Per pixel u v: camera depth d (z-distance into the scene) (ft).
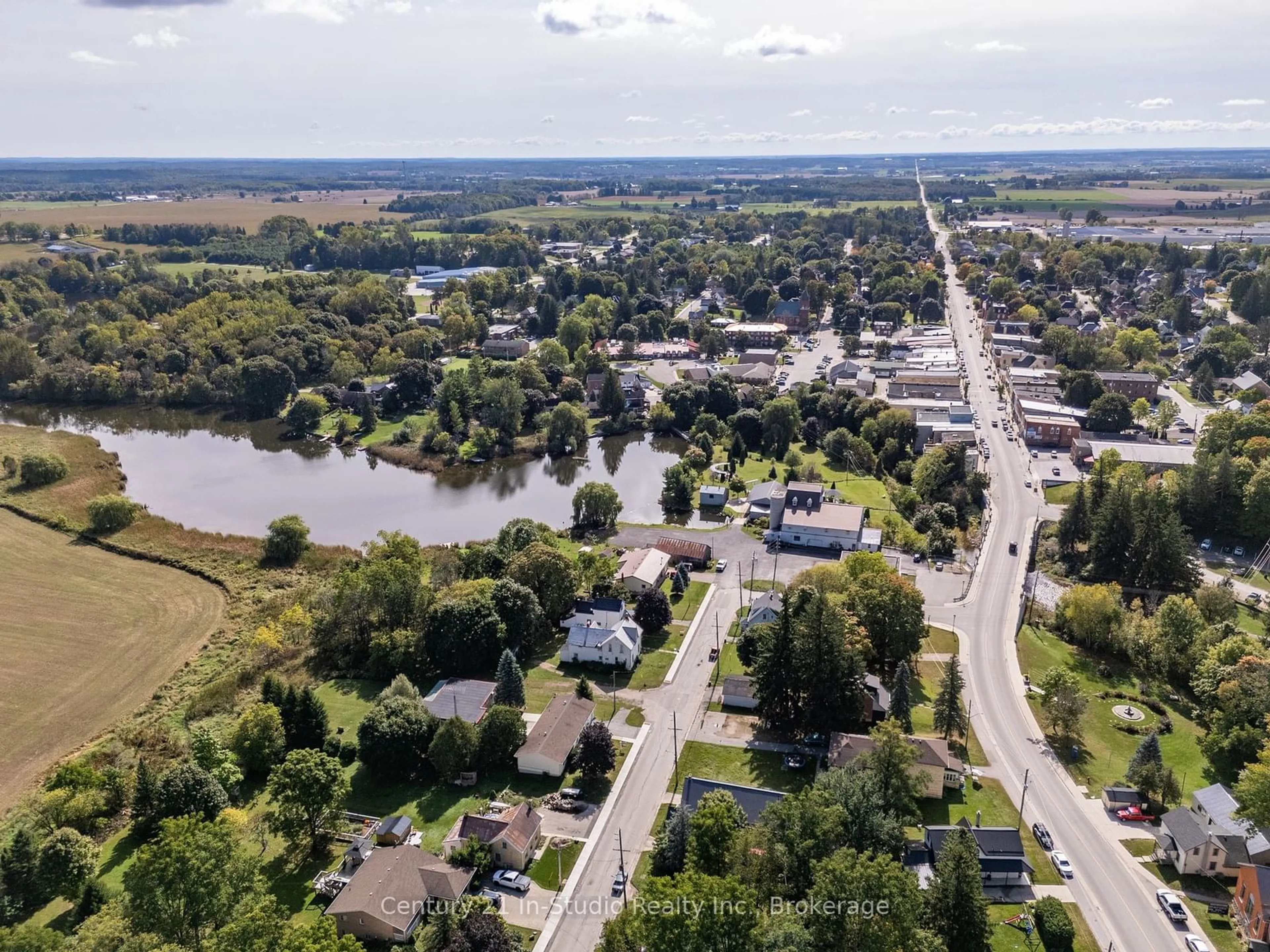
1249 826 301.63
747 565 532.73
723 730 379.96
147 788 317.01
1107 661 438.40
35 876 285.02
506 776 351.25
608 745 344.28
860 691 366.43
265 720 350.64
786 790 338.54
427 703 379.55
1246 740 346.54
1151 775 331.77
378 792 342.85
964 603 487.20
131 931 248.93
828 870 240.94
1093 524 520.42
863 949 229.86
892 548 560.61
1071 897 291.38
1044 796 340.39
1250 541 554.46
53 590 506.07
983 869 294.05
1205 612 455.63
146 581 520.83
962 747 368.48
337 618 442.09
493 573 486.38
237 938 231.30
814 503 569.23
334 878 293.84
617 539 568.82
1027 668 427.33
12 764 361.10
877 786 301.43
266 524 624.18
